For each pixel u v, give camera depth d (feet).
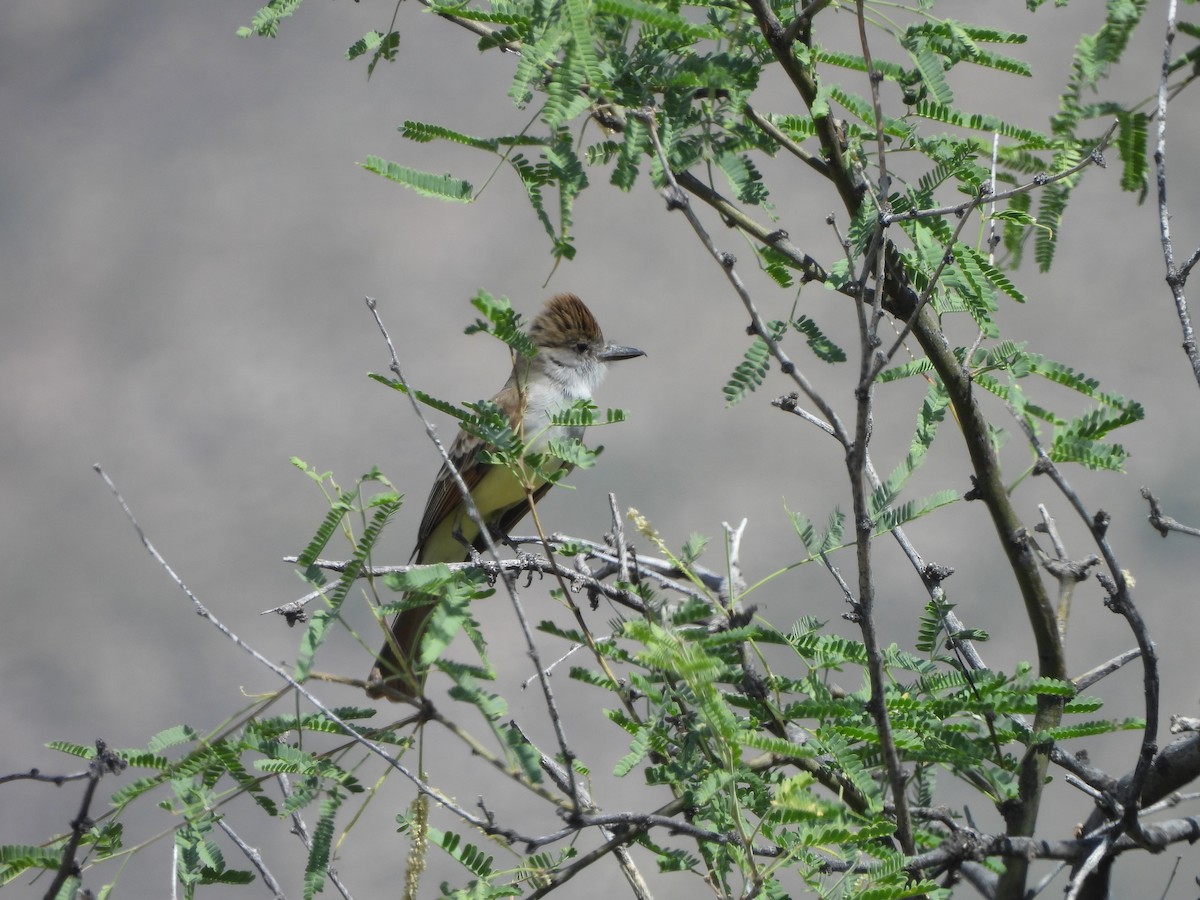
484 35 21.12
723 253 17.43
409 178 20.24
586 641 20.94
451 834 19.70
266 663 18.11
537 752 19.89
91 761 18.45
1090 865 19.35
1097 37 18.39
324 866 19.35
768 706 21.45
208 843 20.92
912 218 19.77
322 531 19.29
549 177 20.24
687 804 20.24
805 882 18.78
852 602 21.54
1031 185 19.11
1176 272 19.12
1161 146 18.95
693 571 22.33
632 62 19.81
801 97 21.24
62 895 18.60
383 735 20.17
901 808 18.78
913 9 22.00
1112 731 21.13
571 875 19.70
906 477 21.97
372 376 19.81
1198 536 19.81
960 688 21.42
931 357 21.79
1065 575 23.22
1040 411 22.04
